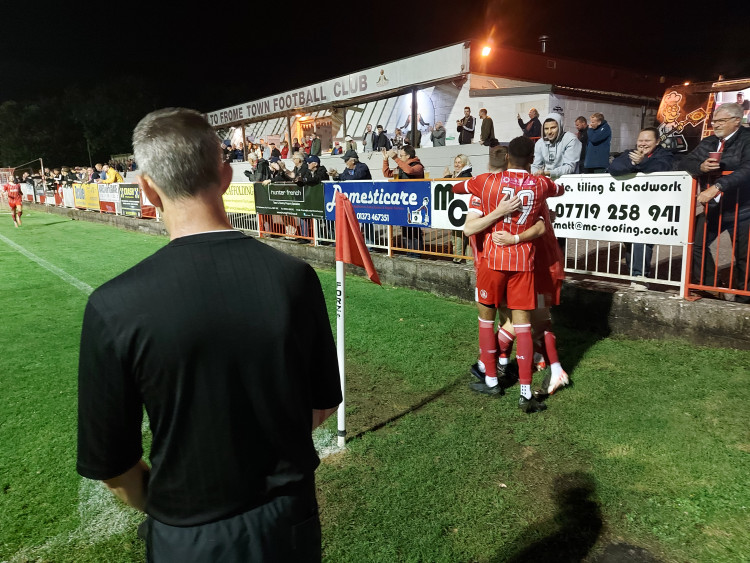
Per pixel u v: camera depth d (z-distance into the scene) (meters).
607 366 4.16
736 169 4.20
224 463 1.06
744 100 8.87
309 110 17.62
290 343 1.11
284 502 1.13
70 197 20.58
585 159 7.08
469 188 3.66
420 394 3.91
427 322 5.57
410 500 2.64
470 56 13.27
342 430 3.16
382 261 7.45
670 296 4.61
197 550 1.06
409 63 14.55
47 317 6.35
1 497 2.79
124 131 39.28
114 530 2.53
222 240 1.11
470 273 6.22
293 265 1.17
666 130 10.12
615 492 2.64
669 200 4.53
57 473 3.02
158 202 1.14
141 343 1.00
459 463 2.96
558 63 15.47
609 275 5.17
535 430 3.28
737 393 3.54
